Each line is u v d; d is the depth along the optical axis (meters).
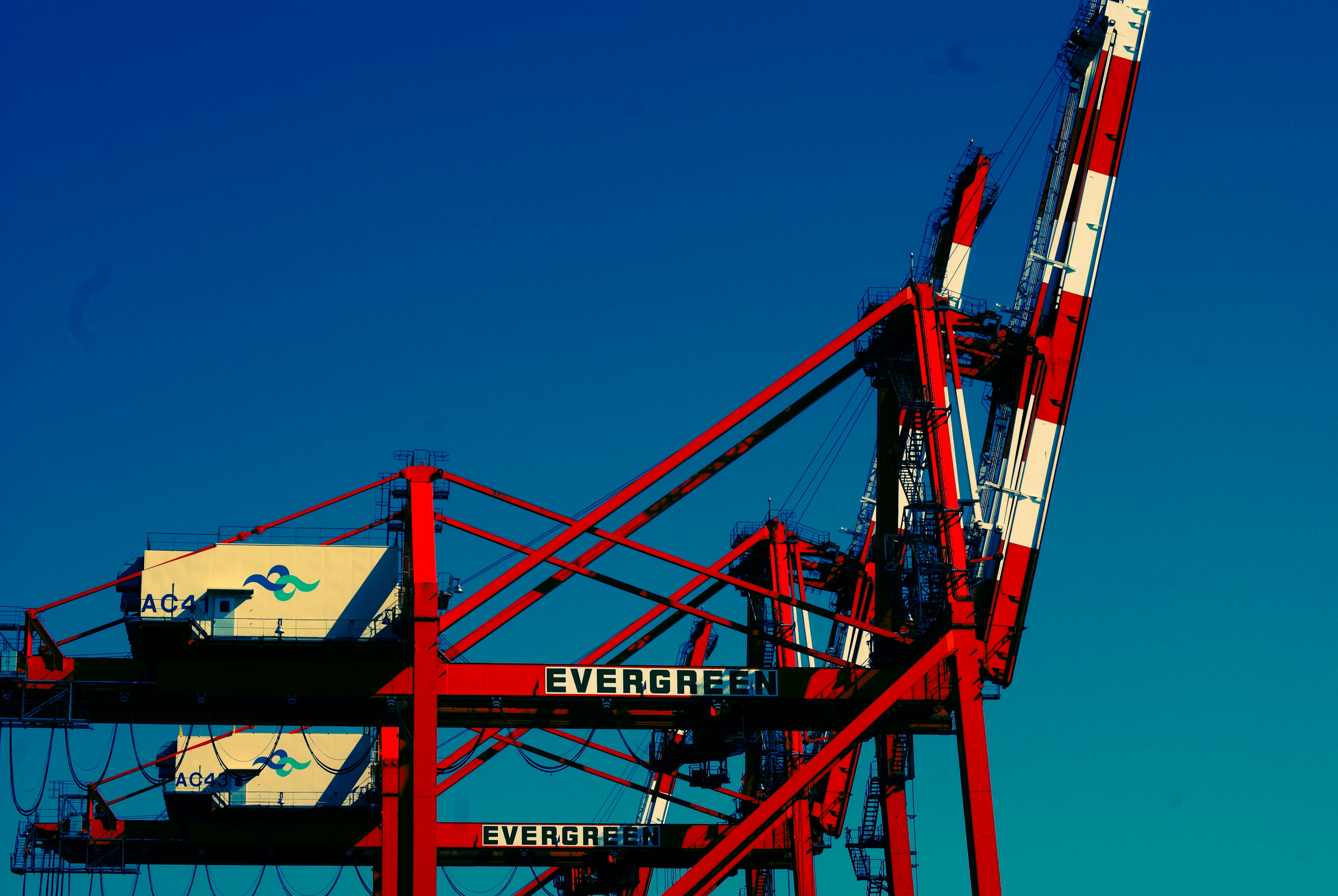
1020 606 61.00
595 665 67.69
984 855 53.69
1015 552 61.41
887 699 55.22
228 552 55.09
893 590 60.50
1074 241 63.97
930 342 59.81
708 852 53.62
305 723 55.91
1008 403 64.25
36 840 68.69
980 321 62.88
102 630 55.75
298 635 54.44
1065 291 63.50
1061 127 65.50
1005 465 62.66
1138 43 65.19
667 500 62.06
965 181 69.12
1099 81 64.88
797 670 56.75
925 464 60.22
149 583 54.44
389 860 64.25
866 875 69.50
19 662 53.44
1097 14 64.69
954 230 68.75
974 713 55.16
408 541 57.34
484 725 57.16
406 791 54.91
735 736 57.09
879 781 68.00
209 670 54.12
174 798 69.25
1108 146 64.69
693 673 56.03
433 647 53.03
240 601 54.69
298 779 69.62
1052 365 63.00
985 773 54.50
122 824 69.44
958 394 60.72
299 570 55.16
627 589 57.34
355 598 55.03
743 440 62.50
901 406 59.50
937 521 58.06
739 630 58.16
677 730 61.62
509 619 59.94
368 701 55.53
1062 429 62.81
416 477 56.34
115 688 53.84
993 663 60.41
